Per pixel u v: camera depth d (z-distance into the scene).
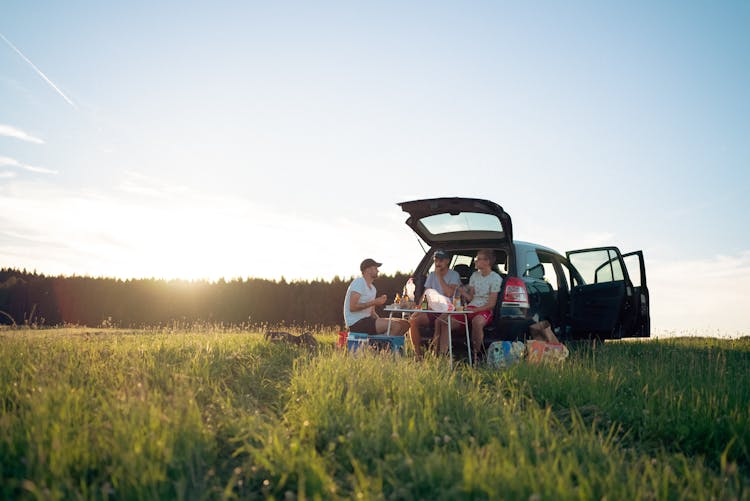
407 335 8.75
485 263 7.52
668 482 3.27
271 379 5.88
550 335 7.41
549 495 2.79
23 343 6.27
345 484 3.22
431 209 7.82
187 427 3.64
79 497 2.71
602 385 5.54
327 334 11.81
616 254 8.50
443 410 4.48
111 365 5.55
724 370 6.33
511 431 3.69
